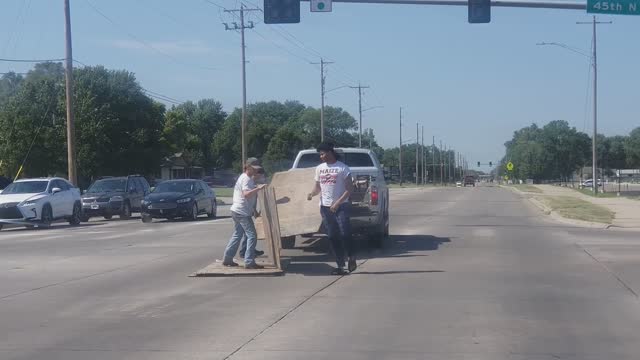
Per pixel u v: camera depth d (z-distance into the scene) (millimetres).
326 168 13359
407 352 7906
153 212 29453
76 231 25391
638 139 148625
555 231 23016
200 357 7785
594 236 21109
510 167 124062
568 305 10398
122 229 25828
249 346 8227
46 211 27500
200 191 31156
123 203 32938
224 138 111438
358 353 7883
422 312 9969
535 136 152875
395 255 16391
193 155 106500
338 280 12766
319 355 7812
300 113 127875
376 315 9797
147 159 61094
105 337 8773
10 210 26516
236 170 89812
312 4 20969
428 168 185875
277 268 13617
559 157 138250
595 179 56812
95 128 56000
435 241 19562
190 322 9523
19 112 55688
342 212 13297
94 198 32500
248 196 13523
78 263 15609
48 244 20062
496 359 7609
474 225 25734
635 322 9312
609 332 8773
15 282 13016
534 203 44438
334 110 124125
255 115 129250
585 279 12719
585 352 7875
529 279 12750
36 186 28359
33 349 8250
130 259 16234
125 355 7930
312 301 10820
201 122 129625
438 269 14023
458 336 8602
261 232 15719
